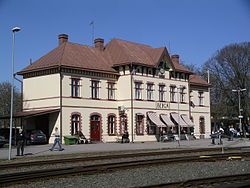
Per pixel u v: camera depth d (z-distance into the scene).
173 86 61.38
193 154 31.06
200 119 68.38
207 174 18.70
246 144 48.31
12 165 22.52
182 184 14.66
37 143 47.06
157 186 14.31
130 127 54.06
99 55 57.25
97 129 52.19
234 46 84.44
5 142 45.97
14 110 91.69
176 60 67.69
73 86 50.03
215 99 87.94
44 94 50.38
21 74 53.28
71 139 47.19
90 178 17.56
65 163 24.59
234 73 84.56
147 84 56.88
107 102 53.94
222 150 34.34
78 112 50.03
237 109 84.50
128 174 18.84
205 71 88.88
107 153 33.84
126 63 54.44
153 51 60.34
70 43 55.22
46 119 49.84
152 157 28.67
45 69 50.00
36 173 18.75
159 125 56.66
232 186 14.18
